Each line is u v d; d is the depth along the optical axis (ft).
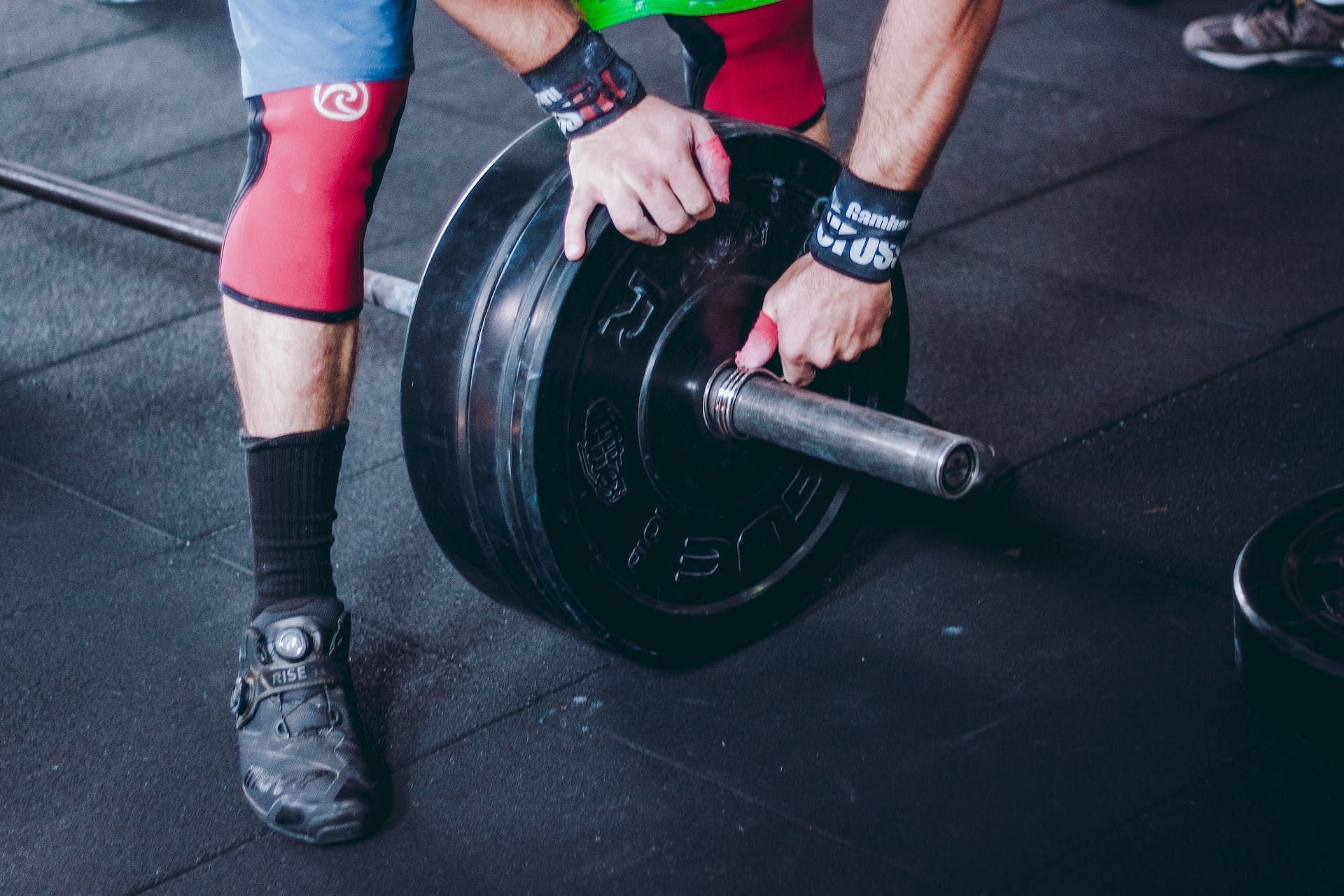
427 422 4.82
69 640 5.86
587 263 4.50
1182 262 8.13
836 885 4.45
